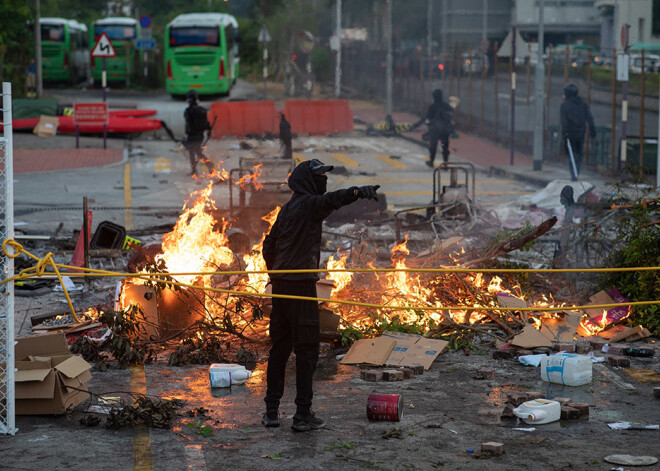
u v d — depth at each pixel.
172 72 77.25
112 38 92.75
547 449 9.98
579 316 15.45
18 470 9.33
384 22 88.62
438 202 26.45
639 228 16.53
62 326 15.24
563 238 19.50
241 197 26.08
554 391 12.33
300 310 10.65
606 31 112.81
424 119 48.41
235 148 43.00
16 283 19.06
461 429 10.71
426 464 9.51
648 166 37.75
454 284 16.20
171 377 13.15
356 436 10.48
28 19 72.19
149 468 9.38
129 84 93.00
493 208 28.11
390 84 63.22
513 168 42.44
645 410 11.44
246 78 102.19
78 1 143.62
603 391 12.33
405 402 11.85
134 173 40.84
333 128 57.75
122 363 13.66
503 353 14.16
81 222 27.98
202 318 15.01
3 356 10.79
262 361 14.05
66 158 45.31
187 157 45.03
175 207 30.98
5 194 10.48
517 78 88.38
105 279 20.17
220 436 10.49
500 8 114.88
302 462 9.59
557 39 119.25
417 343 14.23
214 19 78.88
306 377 10.67
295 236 10.78
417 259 17.59
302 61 84.62
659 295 15.79
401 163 45.81
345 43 94.25
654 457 9.63
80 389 11.50
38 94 73.69
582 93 75.88
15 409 11.21
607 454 9.80
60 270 20.00
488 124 61.62
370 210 27.11
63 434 10.58
